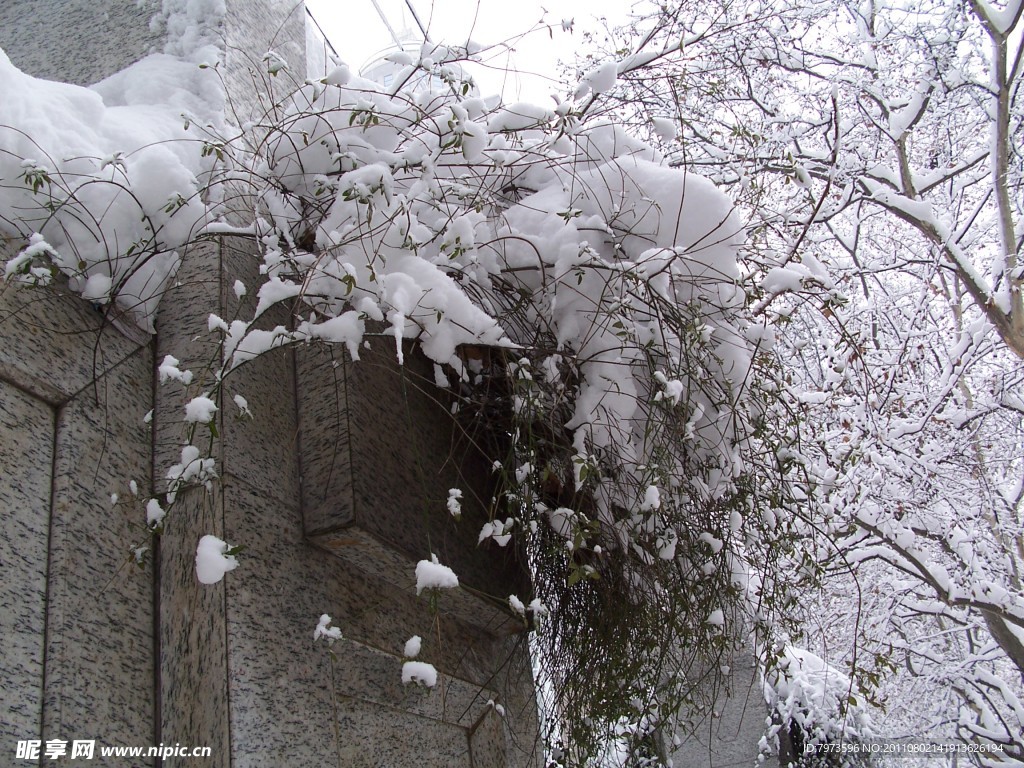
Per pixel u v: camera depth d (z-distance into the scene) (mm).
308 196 2209
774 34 5375
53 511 1580
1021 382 7074
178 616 1672
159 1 2736
